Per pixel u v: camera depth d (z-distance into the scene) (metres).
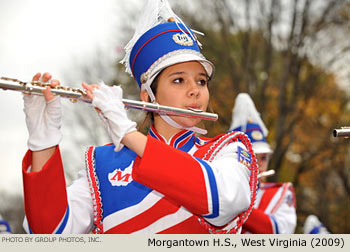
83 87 4.02
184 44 4.54
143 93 4.70
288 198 9.80
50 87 3.94
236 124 9.89
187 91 4.38
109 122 3.88
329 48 24.53
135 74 4.85
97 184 4.45
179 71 4.41
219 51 24.80
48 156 4.05
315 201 25.64
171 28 4.60
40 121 4.02
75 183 4.60
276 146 22.69
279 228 8.64
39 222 4.07
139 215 4.26
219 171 4.02
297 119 23.88
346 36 24.38
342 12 24.03
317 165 25.38
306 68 24.83
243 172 4.19
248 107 9.87
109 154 4.61
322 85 25.06
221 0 24.59
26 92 3.88
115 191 4.37
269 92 24.83
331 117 25.14
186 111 4.25
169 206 4.25
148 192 4.30
